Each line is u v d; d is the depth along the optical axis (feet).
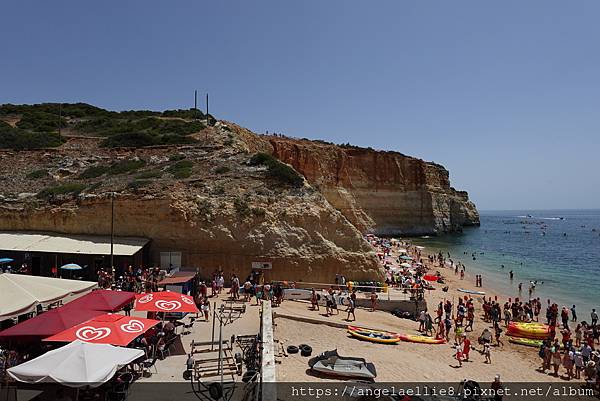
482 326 97.96
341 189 280.92
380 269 114.21
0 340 43.21
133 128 191.31
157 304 54.80
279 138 289.12
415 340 75.56
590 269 196.75
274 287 89.20
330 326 76.84
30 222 109.70
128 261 97.81
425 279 148.66
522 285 156.56
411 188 329.52
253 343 54.60
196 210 107.55
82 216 108.17
